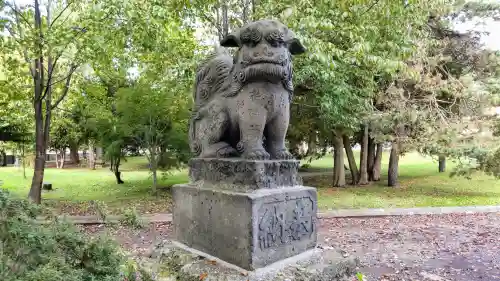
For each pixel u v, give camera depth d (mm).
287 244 2676
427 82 9406
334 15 5805
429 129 9438
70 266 1487
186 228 2994
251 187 2564
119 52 7707
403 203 9055
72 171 19562
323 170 18922
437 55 9656
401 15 6418
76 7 7672
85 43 6871
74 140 18703
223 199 2617
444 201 9312
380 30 6660
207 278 2359
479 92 9000
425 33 8977
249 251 2400
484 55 10266
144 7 6930
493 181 12758
